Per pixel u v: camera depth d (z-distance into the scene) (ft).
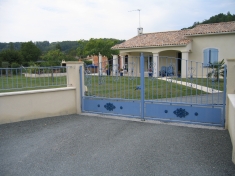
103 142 16.15
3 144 16.24
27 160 13.60
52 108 23.66
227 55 61.16
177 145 15.25
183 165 12.48
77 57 137.18
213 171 11.75
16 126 20.39
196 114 19.63
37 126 20.36
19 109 21.86
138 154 14.02
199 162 12.77
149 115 21.47
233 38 59.88
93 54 99.66
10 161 13.51
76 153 14.43
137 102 21.88
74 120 22.20
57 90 23.75
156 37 74.54
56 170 12.30
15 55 111.96
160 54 72.74
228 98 17.56
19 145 15.99
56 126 20.30
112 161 13.17
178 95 33.88
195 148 14.69
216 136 16.71
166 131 18.13
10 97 21.34
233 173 11.50
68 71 24.99
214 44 62.44
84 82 25.66
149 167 12.36
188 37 66.39
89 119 22.39
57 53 103.50
